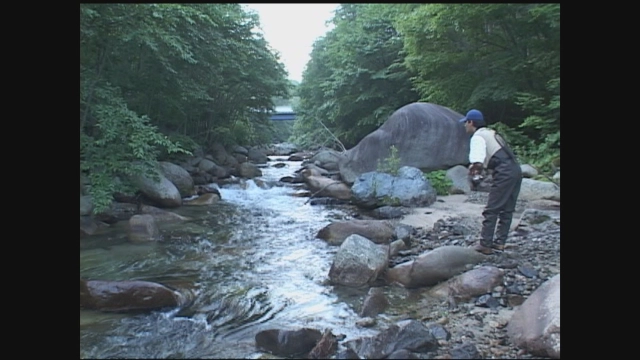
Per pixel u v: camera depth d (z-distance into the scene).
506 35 13.94
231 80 19.09
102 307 4.68
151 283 4.88
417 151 11.96
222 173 15.88
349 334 4.07
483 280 4.74
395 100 22.30
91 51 9.80
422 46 15.87
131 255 6.77
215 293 5.22
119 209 9.41
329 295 5.12
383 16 22.03
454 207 9.34
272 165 22.03
